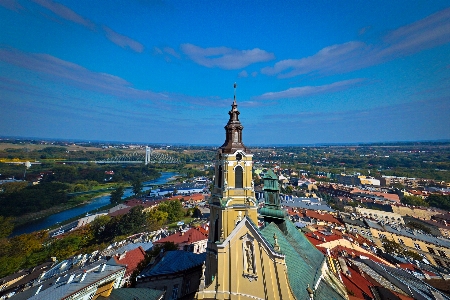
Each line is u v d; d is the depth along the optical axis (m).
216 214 42.81
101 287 39.50
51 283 41.75
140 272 59.69
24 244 106.00
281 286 25.69
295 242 36.03
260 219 82.00
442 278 58.94
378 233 108.50
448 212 161.12
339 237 78.50
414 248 97.81
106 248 95.56
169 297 50.38
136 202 194.12
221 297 27.81
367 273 48.16
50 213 194.62
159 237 110.69
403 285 45.16
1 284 72.56
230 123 43.62
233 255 28.64
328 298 29.09
